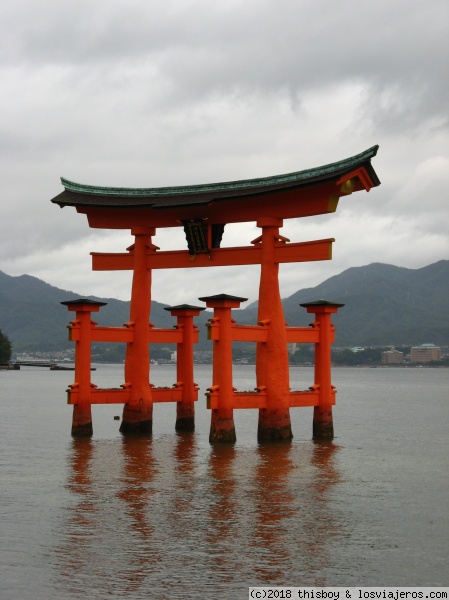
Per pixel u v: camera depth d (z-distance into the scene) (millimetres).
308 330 47000
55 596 20094
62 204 48156
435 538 25141
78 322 46562
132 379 48312
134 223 47875
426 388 160750
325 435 47750
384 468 38219
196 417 69250
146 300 48125
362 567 22328
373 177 42000
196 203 44094
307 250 42469
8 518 27125
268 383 44906
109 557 22938
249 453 41344
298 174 42562
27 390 121250
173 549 23688
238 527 26109
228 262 45344
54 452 41969
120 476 34781
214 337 43031
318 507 29141
